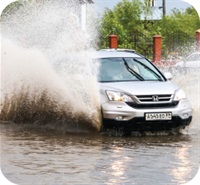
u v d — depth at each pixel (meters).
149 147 12.54
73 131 14.31
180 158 11.51
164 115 13.78
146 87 14.03
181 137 13.71
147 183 9.68
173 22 49.50
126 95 13.70
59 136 13.67
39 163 10.97
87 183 9.62
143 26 49.03
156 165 10.93
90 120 14.02
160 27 49.56
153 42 43.84
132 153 11.94
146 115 13.64
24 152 11.90
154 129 13.95
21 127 14.90
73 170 10.51
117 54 15.50
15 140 13.16
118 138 13.54
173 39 45.56
